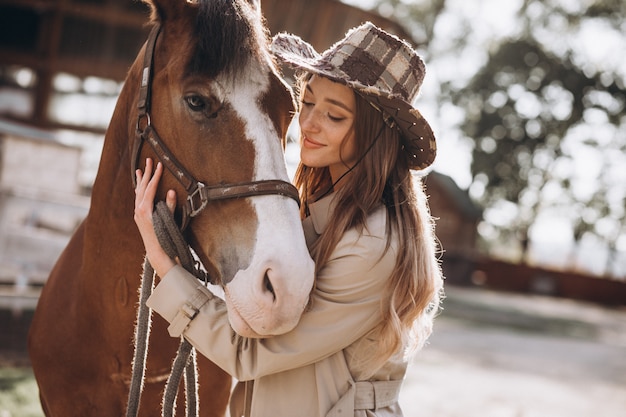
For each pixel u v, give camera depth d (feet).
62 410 7.35
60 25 37.40
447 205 88.33
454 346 33.45
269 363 5.45
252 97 5.59
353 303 5.57
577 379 28.45
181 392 7.09
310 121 5.99
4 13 37.35
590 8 93.86
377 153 5.89
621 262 104.01
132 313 6.62
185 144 5.66
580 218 102.68
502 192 100.94
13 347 16.74
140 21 38.78
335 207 5.84
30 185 22.20
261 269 5.16
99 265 6.66
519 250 106.83
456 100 96.78
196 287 5.77
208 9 5.68
